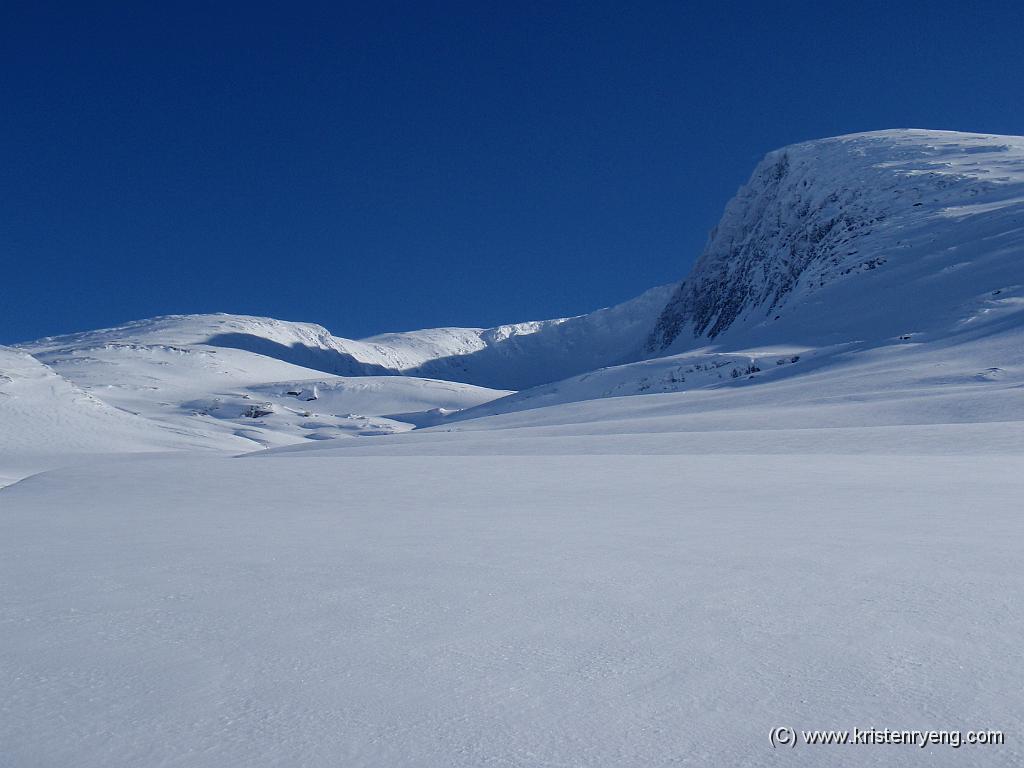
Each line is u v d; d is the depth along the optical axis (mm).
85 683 3648
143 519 11531
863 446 24953
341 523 10164
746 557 6598
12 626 4715
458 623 4586
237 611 4988
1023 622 4344
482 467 20281
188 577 6230
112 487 18281
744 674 3611
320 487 16531
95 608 5164
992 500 10898
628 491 13883
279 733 3074
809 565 6152
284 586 5758
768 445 26562
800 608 4770
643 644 4094
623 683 3527
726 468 18016
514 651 4020
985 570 5793
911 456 20453
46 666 3902
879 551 6730
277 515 11609
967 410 41219
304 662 3895
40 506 14828
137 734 3082
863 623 4395
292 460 25516
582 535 8289
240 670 3793
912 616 4516
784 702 3281
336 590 5574
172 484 18469
